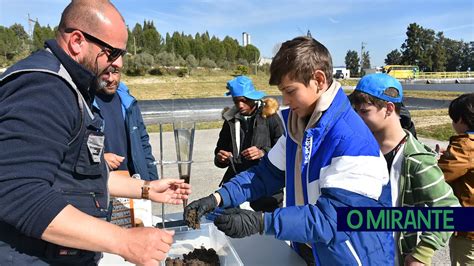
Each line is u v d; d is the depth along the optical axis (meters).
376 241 1.38
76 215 1.06
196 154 7.72
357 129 1.34
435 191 1.67
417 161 1.69
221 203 1.63
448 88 33.31
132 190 1.75
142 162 2.91
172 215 2.39
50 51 1.20
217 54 59.56
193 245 1.70
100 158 1.27
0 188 1.00
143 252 1.09
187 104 21.23
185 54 56.88
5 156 1.00
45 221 1.01
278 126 3.05
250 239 2.00
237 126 3.08
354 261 1.34
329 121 1.34
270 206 2.80
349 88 36.44
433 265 3.06
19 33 57.50
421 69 75.44
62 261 1.20
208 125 11.61
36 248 1.15
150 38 55.94
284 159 1.73
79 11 1.18
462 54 81.19
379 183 1.30
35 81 1.07
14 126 1.01
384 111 1.72
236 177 1.75
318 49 1.33
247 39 84.69
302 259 1.76
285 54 1.32
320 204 1.29
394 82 1.74
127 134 2.87
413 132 2.57
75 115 1.15
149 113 10.15
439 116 12.62
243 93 3.01
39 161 1.02
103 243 1.07
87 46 1.20
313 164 1.38
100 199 1.31
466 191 2.12
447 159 2.16
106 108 2.71
